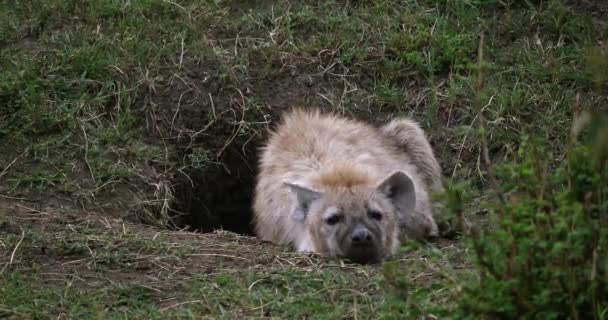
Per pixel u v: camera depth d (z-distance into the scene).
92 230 10.12
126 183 11.60
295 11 13.83
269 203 11.15
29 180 11.20
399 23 13.68
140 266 9.23
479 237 6.80
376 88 13.03
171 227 11.62
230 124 12.72
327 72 13.16
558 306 6.57
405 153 12.02
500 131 12.28
